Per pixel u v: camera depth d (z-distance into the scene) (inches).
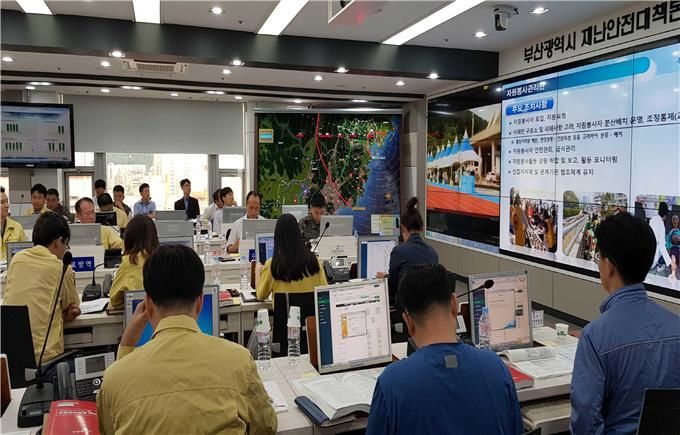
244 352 55.0
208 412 48.9
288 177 362.0
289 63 219.0
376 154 364.8
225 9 182.9
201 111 382.3
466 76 248.5
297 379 83.9
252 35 213.0
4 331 100.7
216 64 222.1
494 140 260.7
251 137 371.6
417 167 350.9
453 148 300.2
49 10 184.9
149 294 54.4
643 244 61.0
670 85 167.8
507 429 50.3
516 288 100.5
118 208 299.6
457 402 48.7
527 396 81.0
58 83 297.1
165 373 49.6
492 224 264.5
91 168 367.2
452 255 303.6
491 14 189.2
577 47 205.2
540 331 111.4
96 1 174.7
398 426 48.5
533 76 230.5
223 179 398.3
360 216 365.7
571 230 210.5
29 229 206.8
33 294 110.4
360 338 89.2
